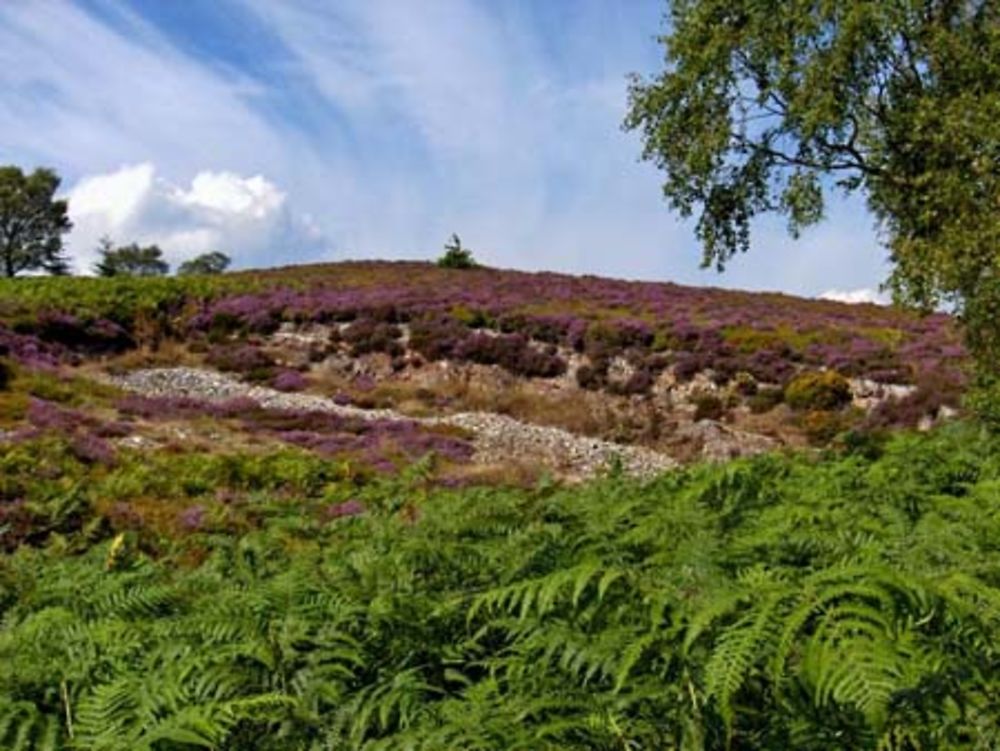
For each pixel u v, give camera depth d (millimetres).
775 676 2797
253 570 7062
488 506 7121
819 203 16594
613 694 3299
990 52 14336
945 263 13094
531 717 3449
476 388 38625
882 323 45625
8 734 3803
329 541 8555
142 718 3650
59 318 39406
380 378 40219
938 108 14242
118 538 9203
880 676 2625
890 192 16125
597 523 5613
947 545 4398
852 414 33031
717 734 3125
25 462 17812
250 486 19938
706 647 3240
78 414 26016
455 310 44562
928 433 11461
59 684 4359
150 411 29469
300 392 37719
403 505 9602
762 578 3549
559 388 38500
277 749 3693
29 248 113250
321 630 4445
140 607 5789
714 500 7125
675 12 17328
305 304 46000
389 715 3881
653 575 4223
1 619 6676
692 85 16781
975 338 14078
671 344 39562
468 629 4453
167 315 44781
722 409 35125
